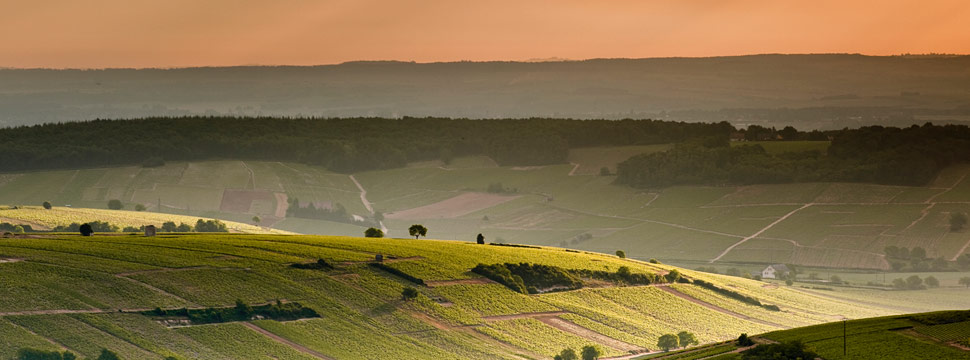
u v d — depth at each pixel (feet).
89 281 650.02
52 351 528.63
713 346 609.01
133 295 640.58
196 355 571.28
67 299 612.70
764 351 545.03
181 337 593.42
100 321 590.55
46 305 597.52
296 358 596.29
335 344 633.61
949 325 592.60
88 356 540.52
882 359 515.91
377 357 624.18
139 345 569.23
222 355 579.07
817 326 620.08
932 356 520.42
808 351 533.55
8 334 547.08
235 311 648.79
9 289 609.83
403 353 639.76
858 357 521.24
